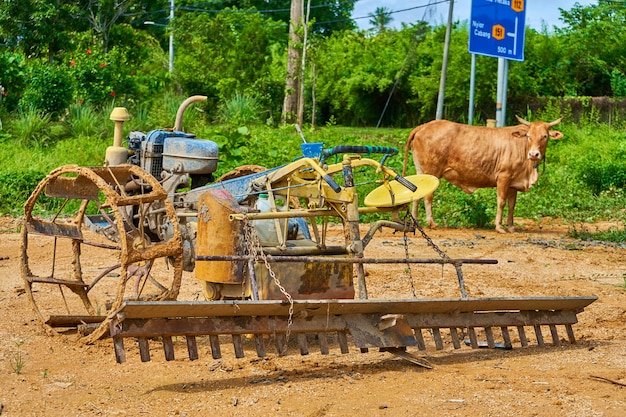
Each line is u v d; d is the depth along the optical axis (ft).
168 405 18.12
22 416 17.37
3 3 96.17
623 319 27.55
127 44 117.91
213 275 22.54
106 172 22.99
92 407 17.94
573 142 84.84
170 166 26.63
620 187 66.74
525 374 20.56
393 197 23.06
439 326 21.44
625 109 100.94
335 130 84.38
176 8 130.11
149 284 31.17
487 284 33.24
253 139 59.16
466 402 18.30
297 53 103.96
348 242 22.74
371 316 20.65
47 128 71.87
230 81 104.53
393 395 18.80
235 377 20.20
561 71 114.42
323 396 18.72
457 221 51.39
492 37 67.67
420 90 113.50
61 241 40.98
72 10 104.83
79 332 23.44
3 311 26.53
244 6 172.76
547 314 23.16
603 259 39.86
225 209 22.40
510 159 47.83
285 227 22.70
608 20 120.57
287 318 19.76
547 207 57.82
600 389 19.27
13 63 78.84
